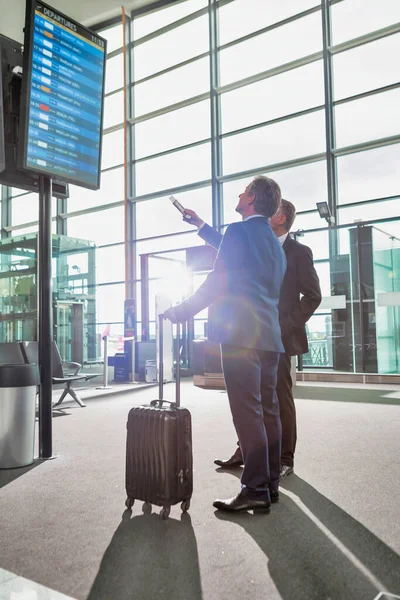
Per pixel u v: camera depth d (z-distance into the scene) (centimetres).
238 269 226
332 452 334
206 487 260
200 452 339
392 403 566
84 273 1158
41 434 338
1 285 1156
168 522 212
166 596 149
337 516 217
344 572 164
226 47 1183
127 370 933
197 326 1066
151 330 1254
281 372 286
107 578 162
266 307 228
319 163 1042
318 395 652
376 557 176
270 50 1120
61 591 153
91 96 381
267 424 237
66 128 360
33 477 288
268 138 1107
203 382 805
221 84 1194
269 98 1109
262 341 222
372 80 998
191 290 989
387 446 350
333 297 837
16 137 352
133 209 1329
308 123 1055
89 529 205
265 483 222
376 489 254
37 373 327
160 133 1283
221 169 1184
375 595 149
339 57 1037
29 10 327
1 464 307
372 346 805
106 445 370
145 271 1033
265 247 232
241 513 222
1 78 344
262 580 159
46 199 356
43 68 340
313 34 1067
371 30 1008
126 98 1330
